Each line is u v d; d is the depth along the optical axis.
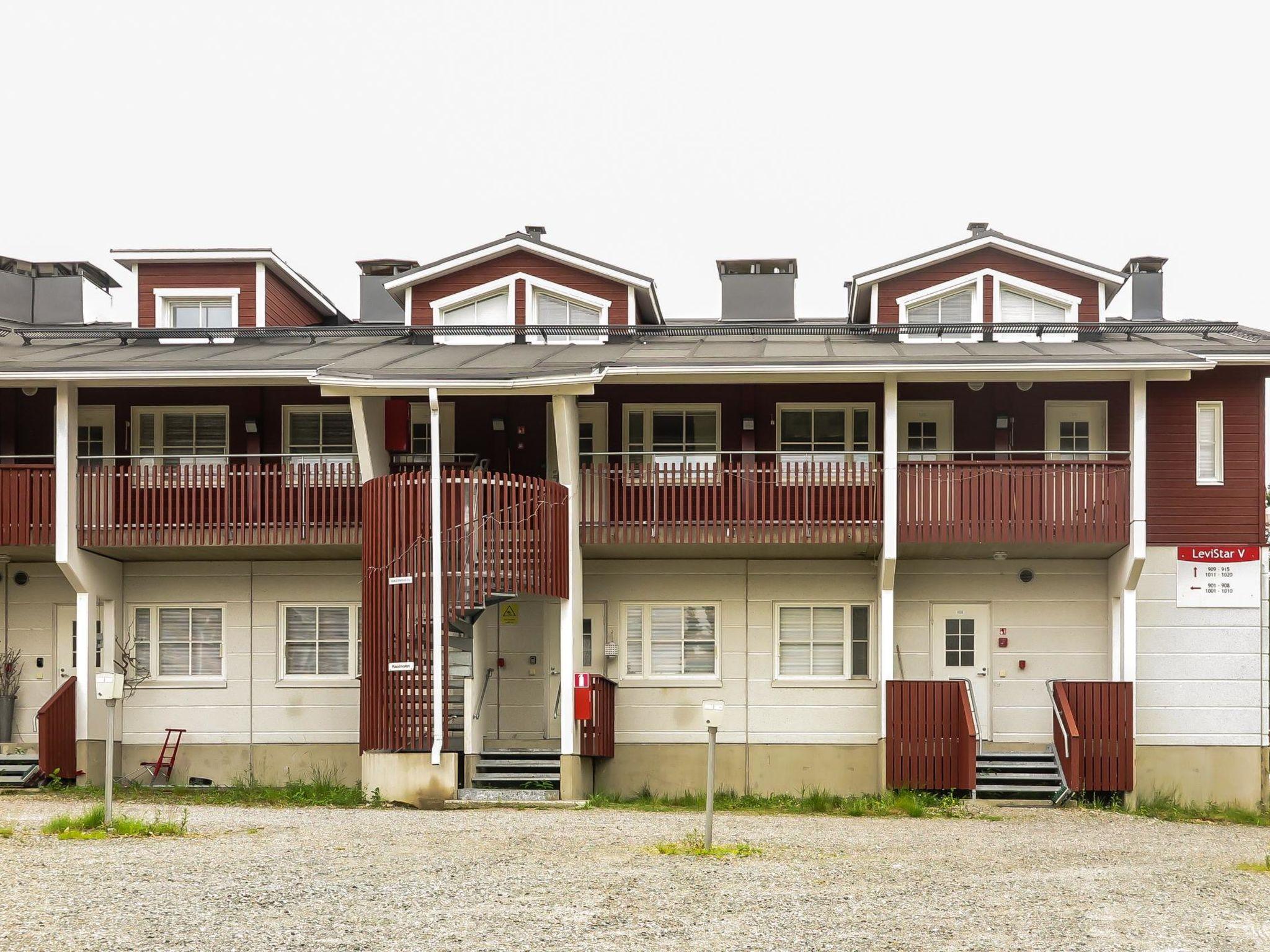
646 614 25.94
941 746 23.64
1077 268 27.39
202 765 25.84
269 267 29.11
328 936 11.87
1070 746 23.27
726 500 24.77
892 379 23.83
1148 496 25.16
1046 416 25.72
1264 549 24.94
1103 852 17.77
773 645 25.72
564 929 12.25
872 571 25.72
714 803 23.50
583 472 24.50
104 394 26.56
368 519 23.00
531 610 25.89
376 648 22.58
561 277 28.16
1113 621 25.12
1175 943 12.30
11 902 12.80
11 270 31.67
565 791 22.98
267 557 25.72
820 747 25.45
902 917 12.99
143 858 15.27
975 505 23.95
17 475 24.64
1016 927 12.72
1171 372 23.70
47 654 26.22
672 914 12.88
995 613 25.58
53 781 24.00
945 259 27.69
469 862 15.34
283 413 26.41
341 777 25.75
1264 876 15.80
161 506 24.62
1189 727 24.80
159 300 28.83
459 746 23.88
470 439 26.25
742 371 23.38
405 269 31.52
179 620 26.23
